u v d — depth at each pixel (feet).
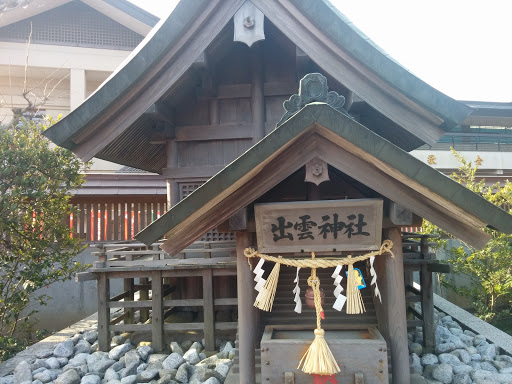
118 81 16.31
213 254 21.68
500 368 17.44
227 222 12.24
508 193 29.58
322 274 19.84
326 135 10.53
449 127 16.14
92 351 20.77
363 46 15.28
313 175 11.00
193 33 16.66
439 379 16.39
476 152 51.52
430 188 9.64
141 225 36.50
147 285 26.48
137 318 27.25
